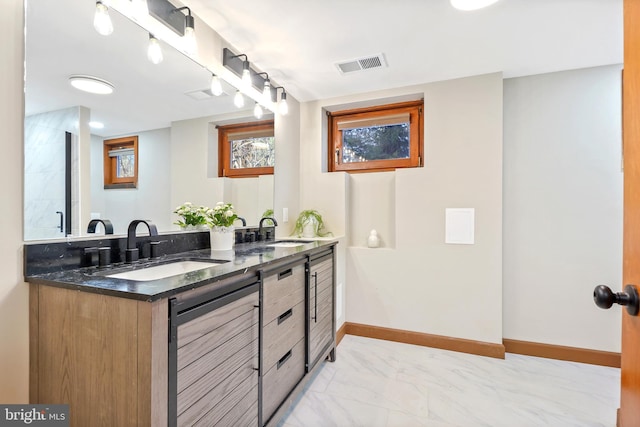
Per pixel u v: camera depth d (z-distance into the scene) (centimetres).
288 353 162
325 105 285
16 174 103
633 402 66
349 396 182
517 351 237
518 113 238
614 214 218
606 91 220
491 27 174
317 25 173
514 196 239
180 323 93
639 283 62
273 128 252
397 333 259
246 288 126
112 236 135
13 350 101
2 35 100
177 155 170
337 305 256
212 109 192
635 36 63
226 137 205
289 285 164
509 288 241
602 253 221
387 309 264
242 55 198
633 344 66
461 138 241
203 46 175
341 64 219
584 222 224
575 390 187
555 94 230
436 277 248
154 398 84
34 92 108
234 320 119
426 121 251
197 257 152
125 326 87
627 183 68
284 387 157
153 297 83
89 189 127
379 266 267
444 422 159
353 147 298
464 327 240
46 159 112
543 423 158
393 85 255
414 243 255
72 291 96
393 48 197
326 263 219
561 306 229
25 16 106
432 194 249
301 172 294
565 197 228
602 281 221
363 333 270
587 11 159
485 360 227
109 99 135
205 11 162
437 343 246
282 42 191
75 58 121
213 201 196
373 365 219
